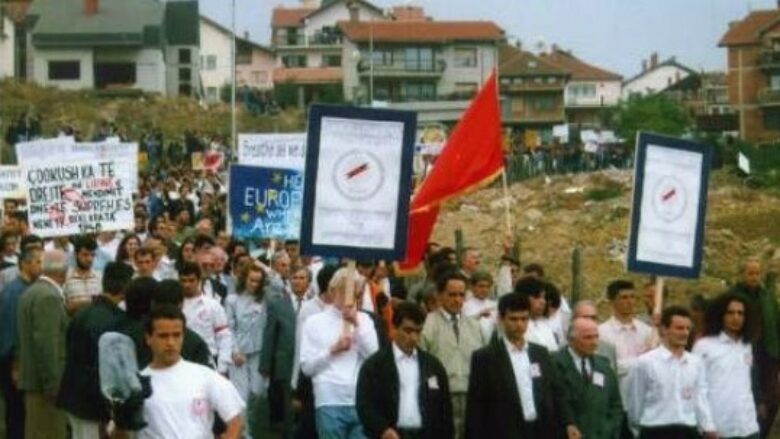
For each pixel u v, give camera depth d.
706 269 52.12
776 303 22.22
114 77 127.06
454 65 145.25
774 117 128.50
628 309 19.72
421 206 24.88
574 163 81.62
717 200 69.25
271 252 27.92
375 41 144.00
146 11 128.12
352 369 18.17
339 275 18.25
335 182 17.52
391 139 17.58
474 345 19.78
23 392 19.97
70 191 25.86
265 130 111.56
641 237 19.45
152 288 15.66
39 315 18.67
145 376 13.12
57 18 126.88
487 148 25.02
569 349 17.88
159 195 48.94
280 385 22.02
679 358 18.08
